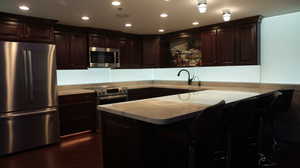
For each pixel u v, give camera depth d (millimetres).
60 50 4391
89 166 2936
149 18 3939
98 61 4957
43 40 3803
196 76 5352
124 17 3834
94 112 4602
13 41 3447
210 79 5070
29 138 3590
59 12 3438
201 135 1729
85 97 4457
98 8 3254
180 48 5590
